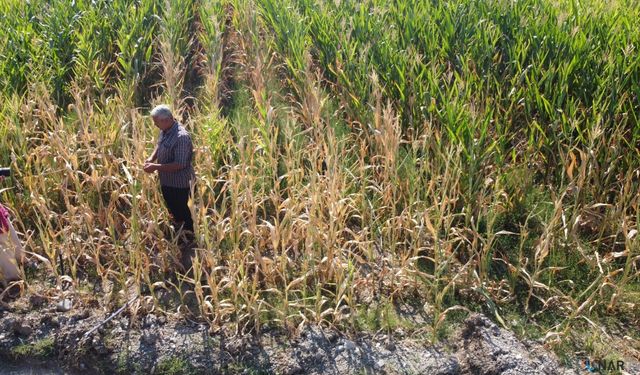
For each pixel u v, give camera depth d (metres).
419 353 5.39
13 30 9.30
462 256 6.45
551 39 8.47
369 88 8.07
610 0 10.38
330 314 5.76
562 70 7.62
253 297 5.59
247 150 7.09
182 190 6.21
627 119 6.93
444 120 7.13
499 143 6.90
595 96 7.40
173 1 10.64
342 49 8.77
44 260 5.92
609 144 6.68
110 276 6.26
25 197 6.87
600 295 5.70
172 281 6.22
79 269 6.35
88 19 9.95
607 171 6.56
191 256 6.46
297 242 6.27
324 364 5.33
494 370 5.10
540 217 6.29
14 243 6.11
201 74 10.02
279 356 5.38
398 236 6.32
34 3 10.48
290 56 9.34
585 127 7.22
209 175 6.72
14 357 5.49
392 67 8.16
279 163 7.50
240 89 9.31
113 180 6.69
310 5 10.40
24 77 8.51
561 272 6.16
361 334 5.59
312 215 5.89
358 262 6.41
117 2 10.62
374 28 9.36
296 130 8.01
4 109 7.43
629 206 6.39
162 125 5.95
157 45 10.18
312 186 6.07
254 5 10.91
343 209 6.31
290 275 6.17
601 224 6.39
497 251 6.45
